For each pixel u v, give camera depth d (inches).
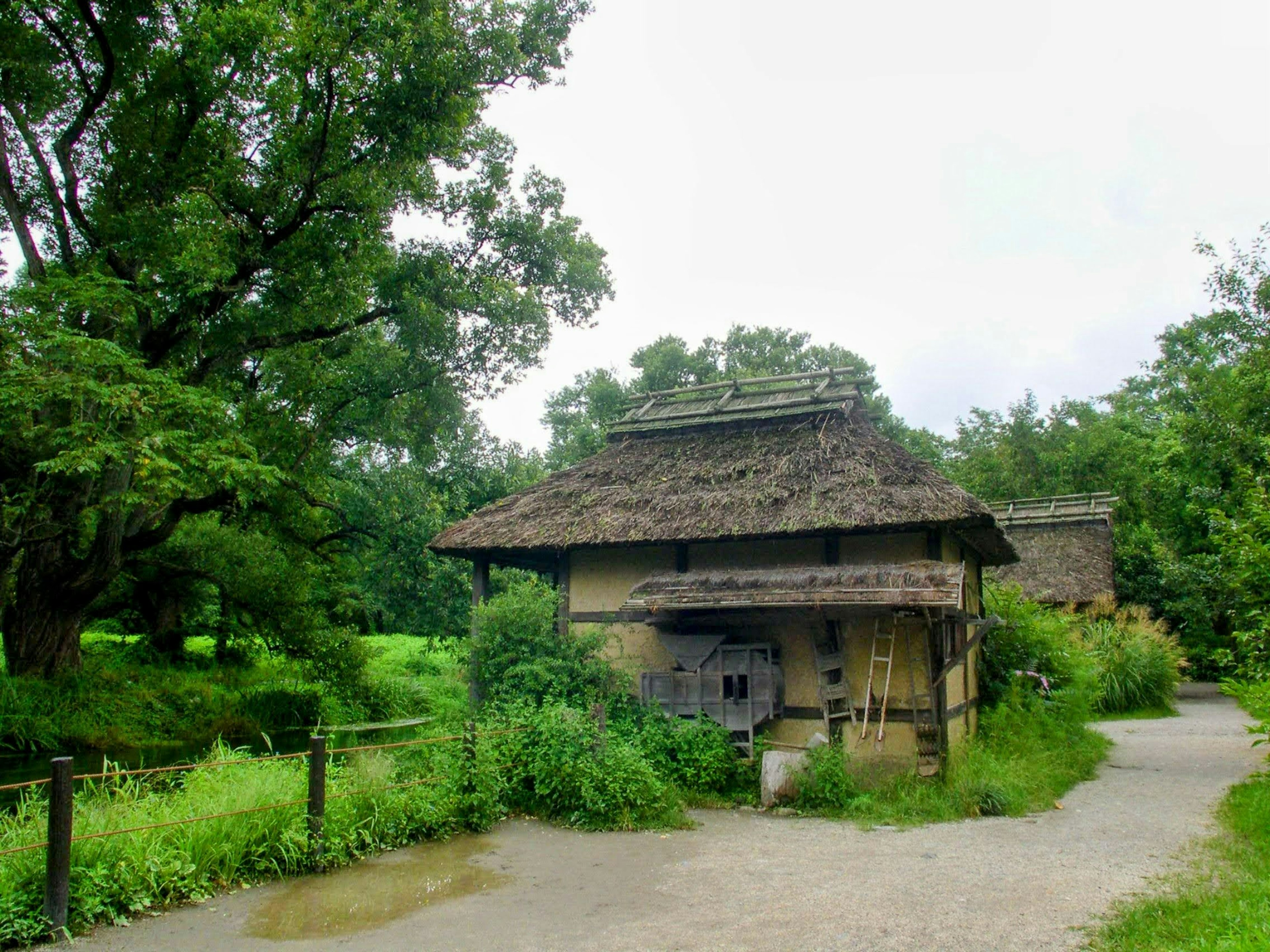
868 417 529.0
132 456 469.4
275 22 454.6
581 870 270.4
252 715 702.5
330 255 555.5
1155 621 1018.7
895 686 390.9
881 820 334.3
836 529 394.6
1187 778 432.1
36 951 200.2
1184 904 209.8
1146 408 1653.5
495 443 991.6
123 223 511.5
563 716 365.4
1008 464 1334.9
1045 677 561.0
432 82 511.8
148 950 202.5
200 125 530.6
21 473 528.1
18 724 553.6
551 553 506.6
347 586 887.7
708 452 497.0
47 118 556.7
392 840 297.9
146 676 729.0
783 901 233.9
